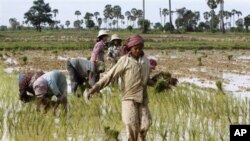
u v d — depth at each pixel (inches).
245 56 1427.2
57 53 1517.0
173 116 406.6
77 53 1565.0
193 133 335.9
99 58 504.1
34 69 949.2
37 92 399.9
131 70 301.7
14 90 566.9
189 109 438.9
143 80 306.2
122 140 342.3
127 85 303.6
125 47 306.5
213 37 2984.7
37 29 5561.0
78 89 482.9
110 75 304.8
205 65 1066.7
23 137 335.6
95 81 498.0
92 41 2440.9
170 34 3516.2
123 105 305.7
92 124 373.1
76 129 362.3
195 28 4490.7
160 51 1712.6
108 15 6368.1
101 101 470.6
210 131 359.9
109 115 412.2
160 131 351.9
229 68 994.1
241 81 760.3
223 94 524.4
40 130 350.6
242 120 392.5
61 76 413.7
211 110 424.2
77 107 434.3
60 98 414.9
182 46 1893.5
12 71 872.3
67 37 3105.3
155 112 422.0
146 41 2466.8
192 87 595.5
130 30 4379.9
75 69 490.0
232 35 3459.6
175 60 1230.9
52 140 330.3
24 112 408.5
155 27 6363.2
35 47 1833.2
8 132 367.6
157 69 949.8
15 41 2549.2
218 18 5241.1
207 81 755.4
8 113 413.1
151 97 472.1
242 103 458.6
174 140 335.0
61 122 369.7
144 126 307.4
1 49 1790.1
